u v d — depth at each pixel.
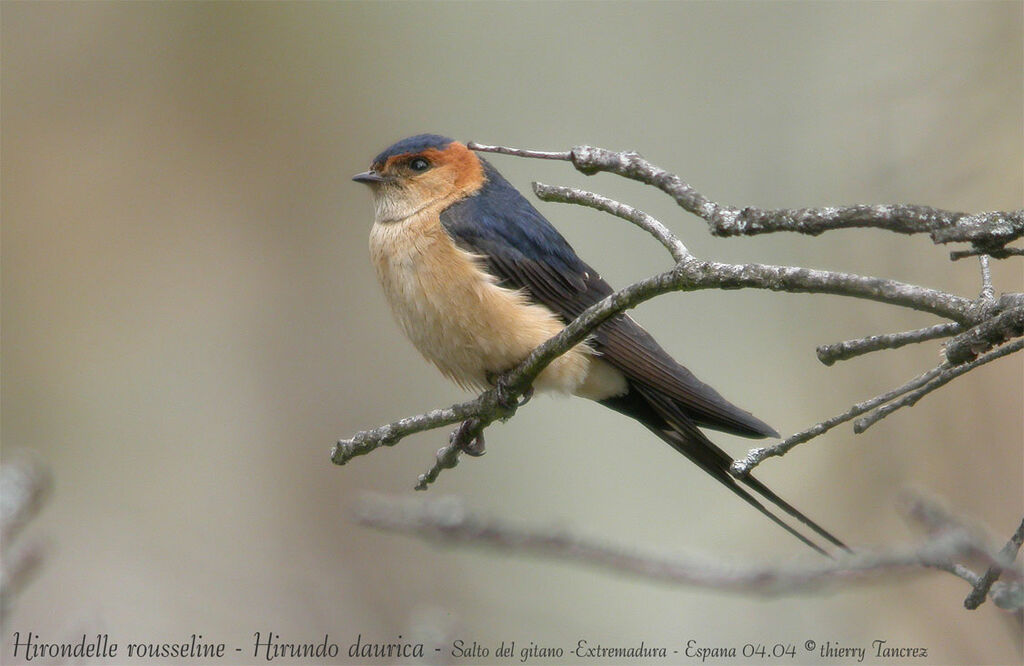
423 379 15.40
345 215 16.14
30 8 15.75
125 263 15.62
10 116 15.62
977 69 11.34
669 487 12.73
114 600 12.59
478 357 8.26
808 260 12.21
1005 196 11.27
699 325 12.79
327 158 16.20
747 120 13.20
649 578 7.38
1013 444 10.41
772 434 7.81
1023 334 3.94
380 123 15.95
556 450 13.40
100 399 14.86
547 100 14.56
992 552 6.09
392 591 13.01
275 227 16.09
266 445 15.01
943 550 5.90
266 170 16.20
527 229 8.55
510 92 14.92
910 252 11.16
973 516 10.27
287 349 15.62
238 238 16.02
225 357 15.38
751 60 13.44
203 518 14.19
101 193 15.77
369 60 16.16
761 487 7.27
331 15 16.25
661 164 13.40
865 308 11.28
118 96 15.99
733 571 7.14
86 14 15.90
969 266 10.96
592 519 12.80
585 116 14.27
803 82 12.98
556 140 14.30
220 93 16.19
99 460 14.48
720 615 10.57
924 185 11.28
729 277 4.55
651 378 8.10
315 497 14.76
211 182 16.12
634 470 13.01
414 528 7.59
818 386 11.69
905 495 7.06
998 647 9.11
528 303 8.28
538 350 6.32
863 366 11.18
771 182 12.73
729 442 12.02
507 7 15.49
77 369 15.02
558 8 14.97
